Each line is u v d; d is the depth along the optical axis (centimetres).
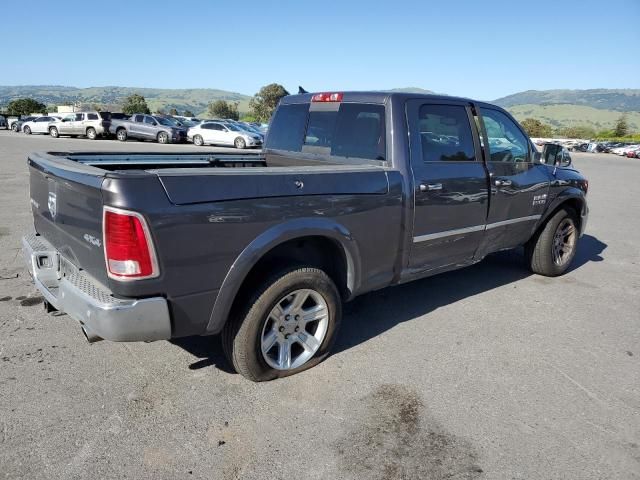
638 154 4456
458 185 399
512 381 332
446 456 255
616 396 319
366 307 455
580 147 5397
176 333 265
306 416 284
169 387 307
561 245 568
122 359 339
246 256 274
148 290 248
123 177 235
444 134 398
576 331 420
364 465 246
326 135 411
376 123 371
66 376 314
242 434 266
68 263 298
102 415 277
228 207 264
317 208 304
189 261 255
